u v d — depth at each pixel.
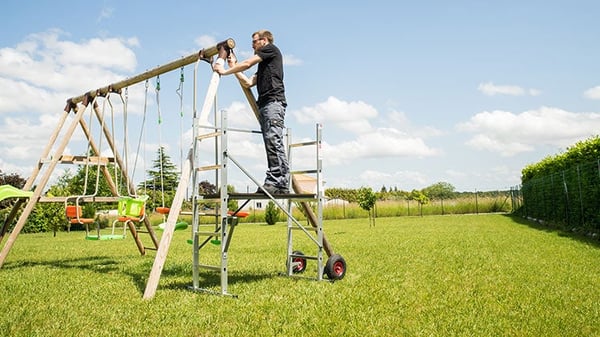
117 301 4.57
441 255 8.20
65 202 7.31
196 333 3.43
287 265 6.19
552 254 8.11
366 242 11.34
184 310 4.11
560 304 4.19
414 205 34.75
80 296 4.83
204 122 5.20
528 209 23.41
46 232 21.23
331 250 6.00
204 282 5.65
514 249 9.05
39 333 3.41
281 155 5.34
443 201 35.34
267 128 5.28
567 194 14.92
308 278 5.91
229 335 3.34
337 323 3.61
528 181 22.84
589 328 3.42
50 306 4.33
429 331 3.38
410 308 4.11
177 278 6.02
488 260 7.36
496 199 35.06
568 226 14.62
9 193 6.94
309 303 4.34
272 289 5.08
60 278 6.11
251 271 6.68
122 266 7.38
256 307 4.20
